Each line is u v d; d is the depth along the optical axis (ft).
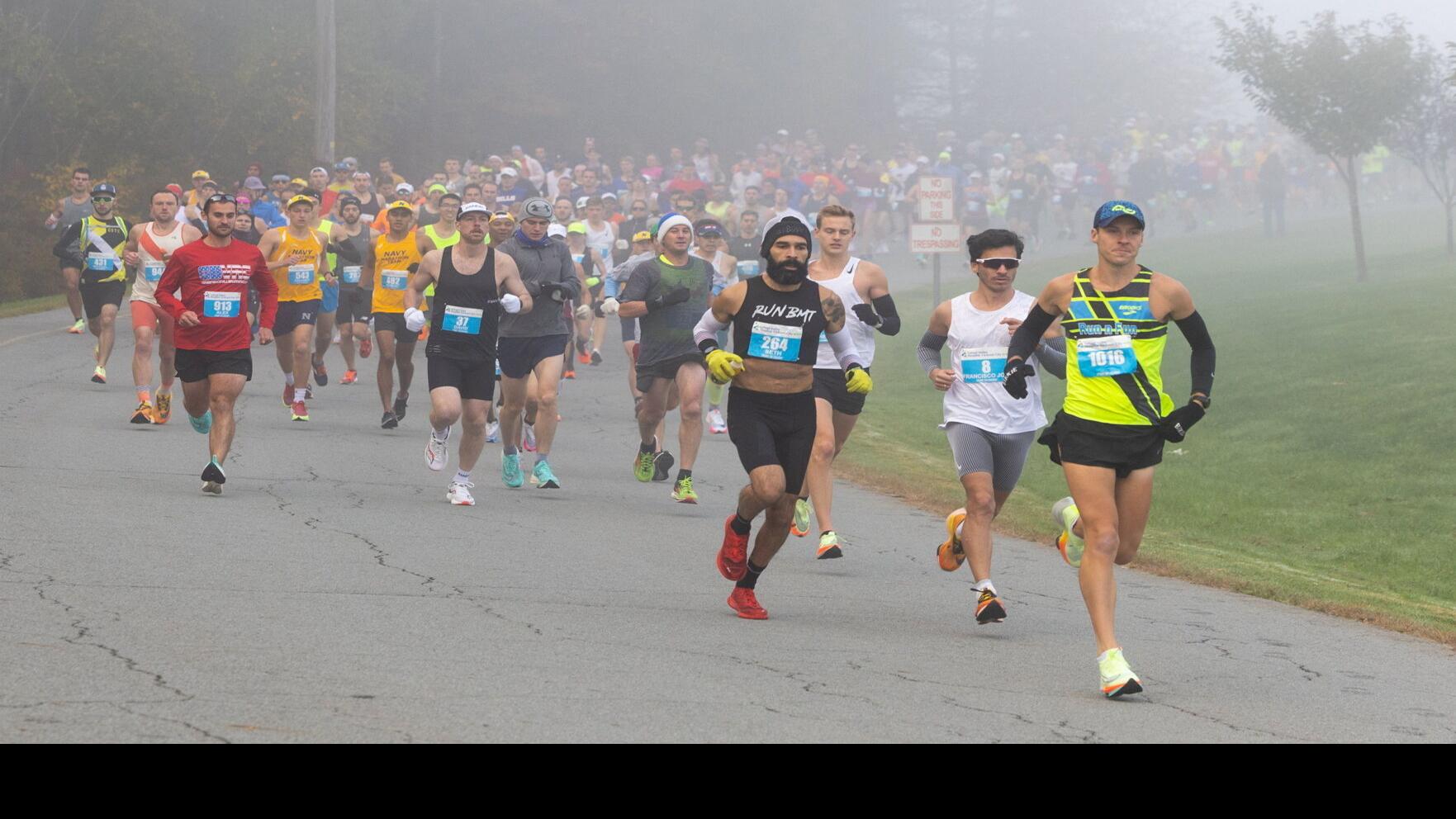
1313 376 216.54
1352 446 178.50
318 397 197.67
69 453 140.77
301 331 173.99
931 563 116.57
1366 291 296.92
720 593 98.63
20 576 88.28
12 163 390.42
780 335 90.27
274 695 65.82
